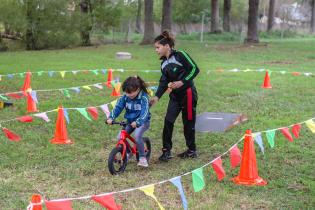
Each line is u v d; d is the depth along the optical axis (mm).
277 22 77125
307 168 6730
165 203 5465
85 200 5520
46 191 5781
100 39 35656
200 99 11906
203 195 5699
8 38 30281
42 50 28844
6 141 7867
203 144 7949
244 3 64938
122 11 36094
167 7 32094
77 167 6672
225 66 19516
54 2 30078
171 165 6832
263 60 22406
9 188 5844
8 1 28938
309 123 7051
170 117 6832
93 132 8609
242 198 5633
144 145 6840
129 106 6504
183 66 6660
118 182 6117
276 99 11984
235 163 5730
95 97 11875
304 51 27156
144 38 32719
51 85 13656
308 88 13773
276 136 8352
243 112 10461
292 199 5629
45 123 9133
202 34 38688
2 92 12555
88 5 33625
